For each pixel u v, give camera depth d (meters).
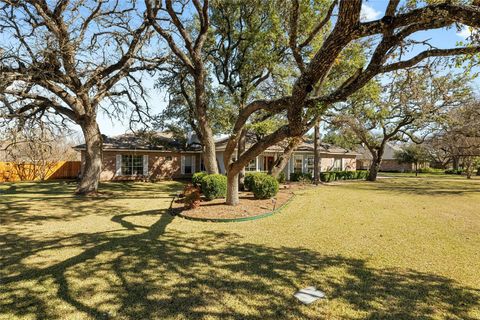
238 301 3.51
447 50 4.14
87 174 13.06
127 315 3.18
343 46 4.01
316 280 4.12
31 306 3.34
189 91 16.30
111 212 9.06
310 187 17.59
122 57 12.72
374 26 3.64
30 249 5.36
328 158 27.00
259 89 14.28
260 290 3.80
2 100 10.45
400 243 5.91
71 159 25.67
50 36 9.34
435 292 3.79
